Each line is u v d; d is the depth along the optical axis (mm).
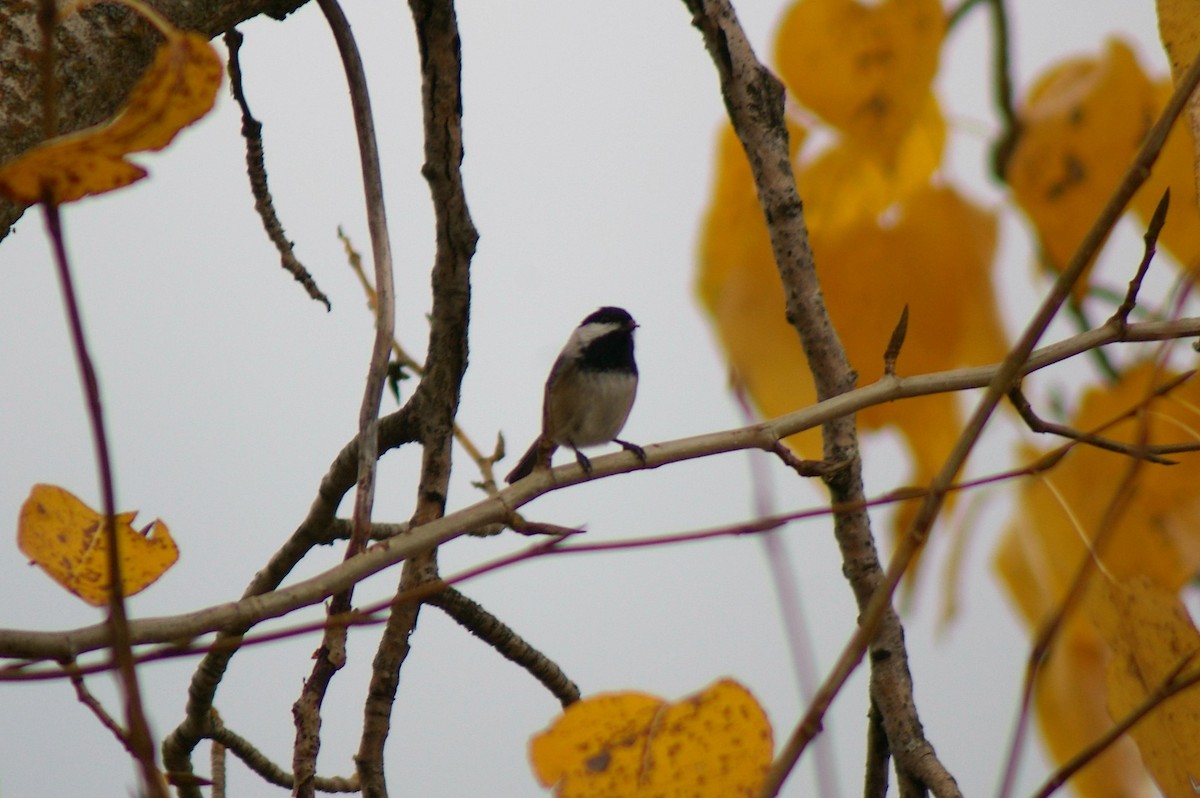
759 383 4020
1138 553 3553
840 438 5648
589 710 2768
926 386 4195
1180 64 3949
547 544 3996
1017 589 3898
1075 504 3820
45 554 3400
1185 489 3633
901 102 3408
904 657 5617
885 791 6074
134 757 2680
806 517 3846
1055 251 3904
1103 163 3859
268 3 5715
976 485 3971
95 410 2740
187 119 2486
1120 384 4328
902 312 4203
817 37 3441
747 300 4059
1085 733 3627
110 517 2768
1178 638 3400
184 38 2432
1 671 3361
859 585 5637
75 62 4828
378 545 4492
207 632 4039
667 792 2695
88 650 3697
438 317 6738
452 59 6598
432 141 6633
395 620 6375
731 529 3895
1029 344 3479
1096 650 3684
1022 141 3945
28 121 4703
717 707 2773
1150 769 3326
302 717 5320
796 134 4211
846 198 4184
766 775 2711
